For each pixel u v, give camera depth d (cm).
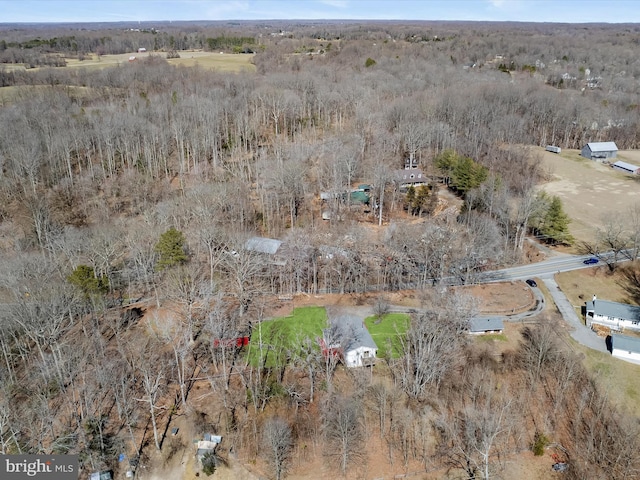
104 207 9850
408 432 5409
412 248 8519
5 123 11375
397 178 10819
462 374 6084
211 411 5609
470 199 10025
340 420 5044
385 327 6956
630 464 4916
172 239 7325
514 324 7106
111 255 7975
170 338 6156
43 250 7869
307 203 10719
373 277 8300
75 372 5844
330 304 7562
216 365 6212
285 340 6656
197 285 7488
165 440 5266
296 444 5259
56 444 5000
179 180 11588
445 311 6806
